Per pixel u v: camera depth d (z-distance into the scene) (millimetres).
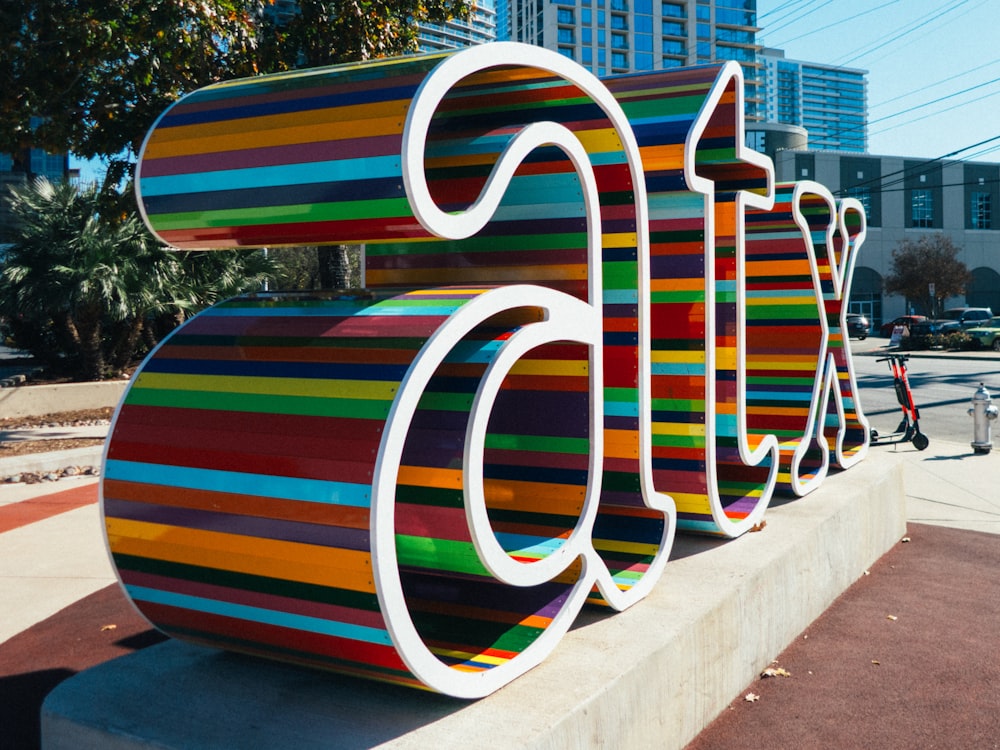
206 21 10477
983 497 8484
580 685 3121
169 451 3121
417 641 2732
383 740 2748
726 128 5082
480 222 3041
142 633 4910
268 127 3100
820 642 4922
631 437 4188
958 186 70375
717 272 5258
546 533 3688
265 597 2910
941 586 5875
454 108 4020
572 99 3922
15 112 10969
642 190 4094
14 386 18016
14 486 9758
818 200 7090
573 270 3832
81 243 17672
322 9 11219
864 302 68812
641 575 4094
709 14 130375
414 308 3057
